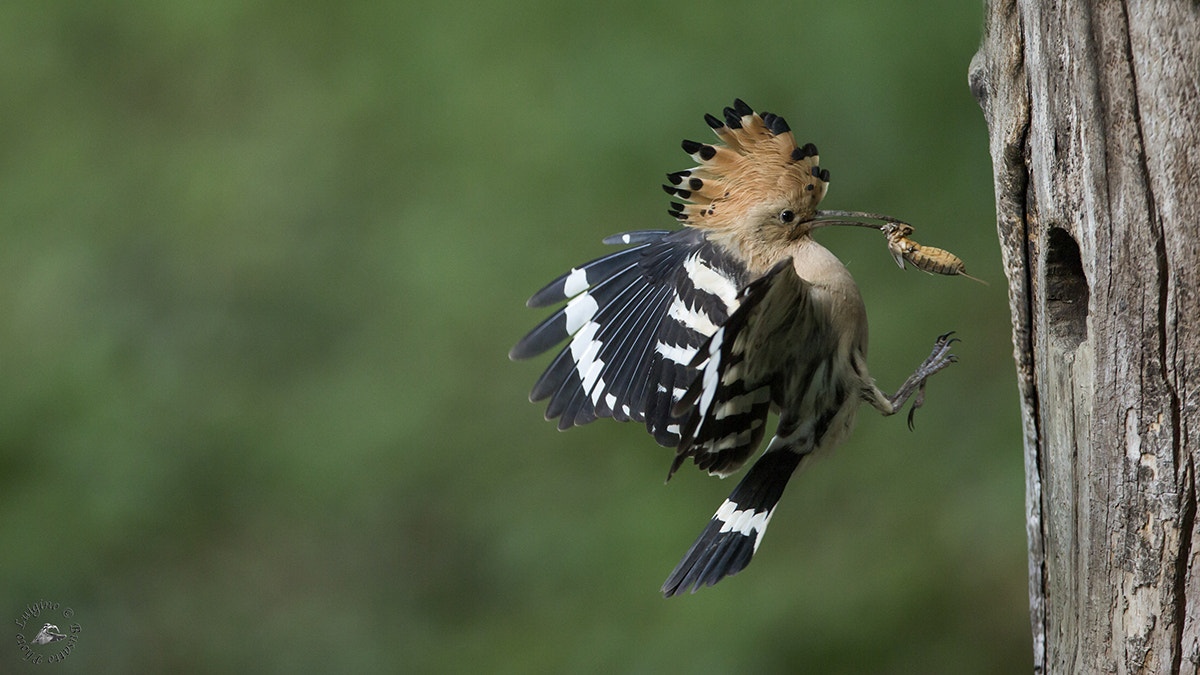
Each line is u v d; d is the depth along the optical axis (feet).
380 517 41.24
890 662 35.27
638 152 40.88
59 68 50.78
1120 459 17.03
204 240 46.34
